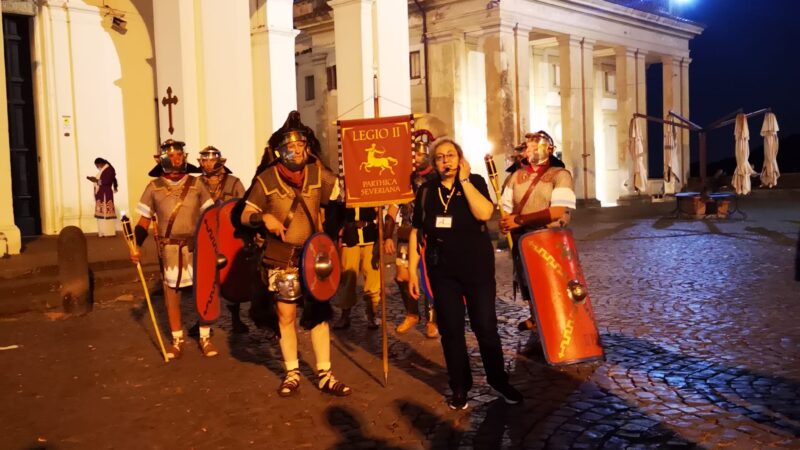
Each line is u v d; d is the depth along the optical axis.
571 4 26.19
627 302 8.45
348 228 7.29
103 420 5.00
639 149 22.98
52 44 14.24
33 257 10.77
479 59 26.11
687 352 6.11
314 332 5.43
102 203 13.80
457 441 4.35
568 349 5.05
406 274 7.07
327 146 26.81
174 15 11.70
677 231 17.34
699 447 4.07
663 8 32.97
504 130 23.98
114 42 15.09
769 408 4.67
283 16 15.30
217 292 6.64
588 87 27.62
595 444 4.18
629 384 5.29
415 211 5.05
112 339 7.52
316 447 4.37
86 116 14.65
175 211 6.68
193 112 11.80
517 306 8.47
